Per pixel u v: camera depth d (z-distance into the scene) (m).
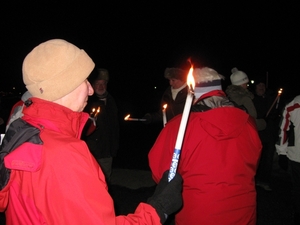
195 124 1.97
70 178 1.09
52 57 1.21
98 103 3.86
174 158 1.40
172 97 4.07
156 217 1.25
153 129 12.20
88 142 3.77
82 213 1.08
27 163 1.07
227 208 1.93
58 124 1.19
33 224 1.12
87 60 1.30
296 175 3.54
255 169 2.04
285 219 4.14
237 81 4.20
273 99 5.06
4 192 1.18
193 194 1.97
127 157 7.64
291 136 3.52
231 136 1.91
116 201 4.63
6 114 9.20
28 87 1.25
